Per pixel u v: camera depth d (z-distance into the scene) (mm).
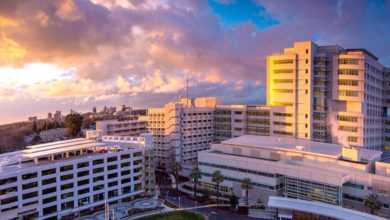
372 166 134375
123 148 162875
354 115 175000
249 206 143375
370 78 183625
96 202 144750
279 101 195875
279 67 194125
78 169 140000
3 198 119062
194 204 148000
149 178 163750
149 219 130625
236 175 156125
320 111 184875
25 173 124812
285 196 141875
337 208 119625
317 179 130500
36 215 127562
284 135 194375
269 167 144250
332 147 153125
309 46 183500
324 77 183750
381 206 122125
